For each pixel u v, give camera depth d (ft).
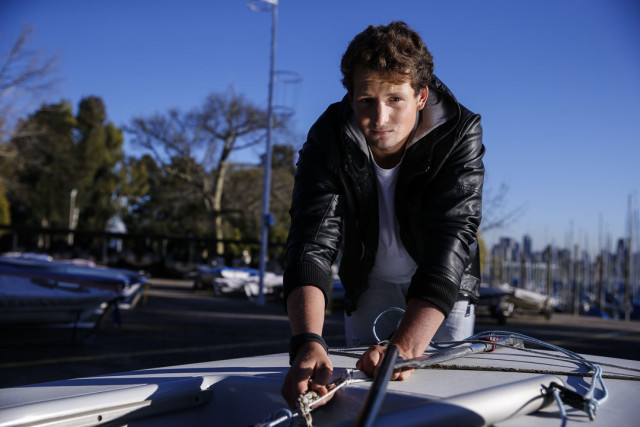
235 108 125.49
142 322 35.14
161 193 152.35
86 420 2.96
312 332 3.73
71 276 24.90
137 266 111.04
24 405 2.84
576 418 2.91
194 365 4.14
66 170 163.12
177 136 128.67
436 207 4.56
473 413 2.62
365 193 5.04
